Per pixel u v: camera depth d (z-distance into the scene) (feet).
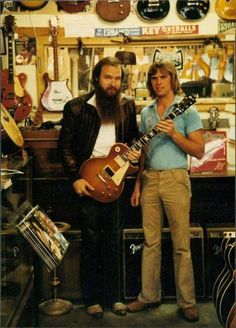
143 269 10.96
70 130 10.73
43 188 11.26
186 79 11.44
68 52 11.25
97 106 10.71
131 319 10.94
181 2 11.19
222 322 9.64
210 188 11.44
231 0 11.19
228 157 11.66
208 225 11.39
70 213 11.33
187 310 10.81
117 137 10.78
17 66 11.16
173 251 10.85
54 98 11.25
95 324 10.82
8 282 9.45
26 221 9.28
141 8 11.17
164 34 11.27
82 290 11.18
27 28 11.10
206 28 11.30
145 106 11.25
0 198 9.03
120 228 11.15
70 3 11.10
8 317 9.18
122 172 10.69
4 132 10.18
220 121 11.53
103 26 11.20
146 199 10.68
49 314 10.98
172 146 10.42
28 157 10.91
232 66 11.41
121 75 10.74
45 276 11.16
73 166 10.78
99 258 11.10
